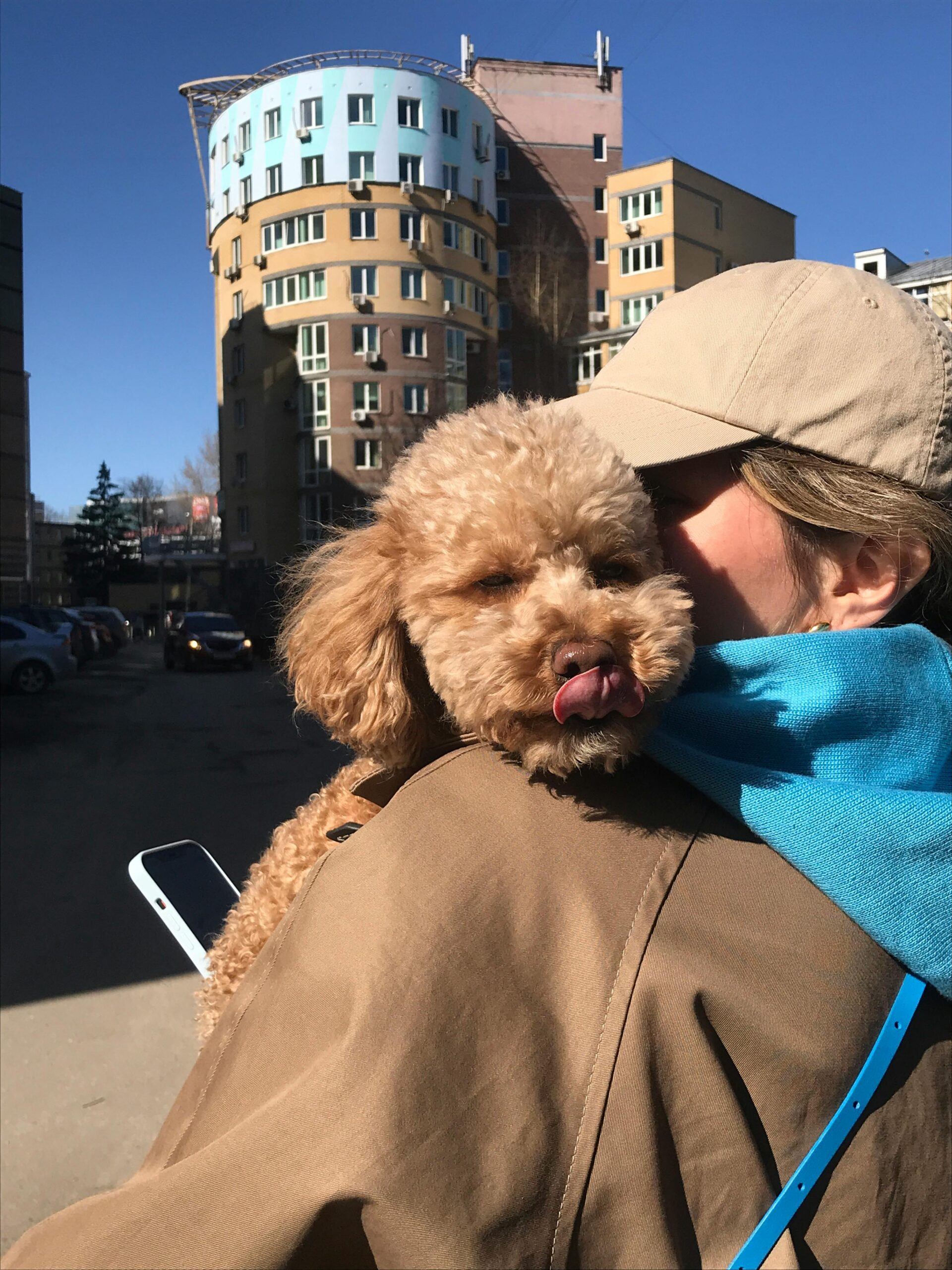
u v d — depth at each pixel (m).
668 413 0.97
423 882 0.72
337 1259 0.64
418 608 0.87
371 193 37.56
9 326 35.38
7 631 17.27
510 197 42.50
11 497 35.81
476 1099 0.64
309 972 0.73
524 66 42.56
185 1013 3.73
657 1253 0.63
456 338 39.41
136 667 25.70
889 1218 0.71
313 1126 0.64
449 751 0.92
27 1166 2.79
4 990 3.92
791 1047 0.70
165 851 1.53
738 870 0.77
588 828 0.76
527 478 0.83
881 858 0.77
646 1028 0.67
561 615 0.75
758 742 0.86
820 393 0.93
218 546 69.00
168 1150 0.77
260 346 39.78
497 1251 0.61
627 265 41.94
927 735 0.91
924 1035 0.78
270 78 39.34
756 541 0.97
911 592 1.09
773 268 1.01
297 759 10.12
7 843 6.34
